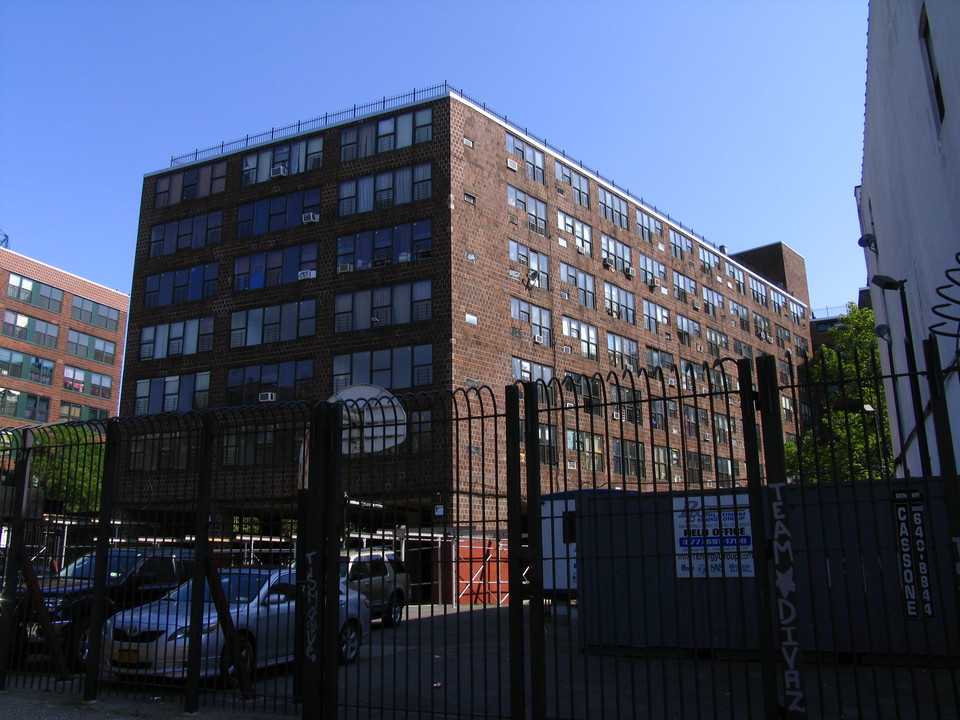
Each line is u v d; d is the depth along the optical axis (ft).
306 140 121.29
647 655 18.53
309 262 115.75
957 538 17.35
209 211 126.93
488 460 80.07
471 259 108.58
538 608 20.66
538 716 20.22
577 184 135.95
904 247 48.70
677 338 154.71
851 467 18.47
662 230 158.81
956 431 35.22
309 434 25.63
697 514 36.88
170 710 25.40
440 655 39.50
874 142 55.93
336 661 23.30
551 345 120.37
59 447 31.19
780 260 230.27
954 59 29.55
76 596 31.12
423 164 110.83
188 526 27.30
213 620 29.04
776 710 17.95
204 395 118.83
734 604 35.50
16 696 28.12
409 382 103.50
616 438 117.91
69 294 211.20
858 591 34.30
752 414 19.26
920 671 32.55
